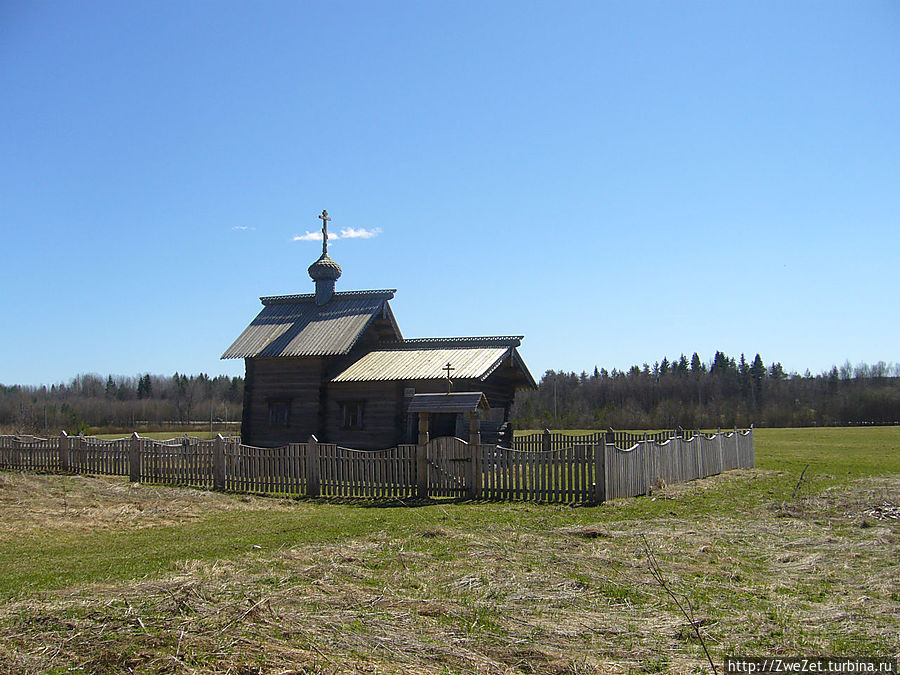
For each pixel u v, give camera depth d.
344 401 30.92
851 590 9.98
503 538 13.13
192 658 6.96
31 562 11.74
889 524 15.14
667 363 140.50
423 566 10.84
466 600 9.09
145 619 7.95
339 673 6.76
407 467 19.98
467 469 19.55
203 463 22.52
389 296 34.50
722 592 9.77
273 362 32.38
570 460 18.45
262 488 21.42
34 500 19.02
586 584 9.98
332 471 20.59
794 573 10.91
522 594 9.37
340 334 32.09
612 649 7.64
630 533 13.83
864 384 116.88
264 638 7.47
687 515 16.38
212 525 15.66
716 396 108.81
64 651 7.15
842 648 7.74
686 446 23.75
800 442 49.59
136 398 128.25
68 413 87.00
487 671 6.98
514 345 30.95
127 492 21.03
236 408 104.06
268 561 11.04
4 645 7.30
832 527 14.88
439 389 29.28
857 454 37.78
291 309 35.53
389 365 30.94
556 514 16.48
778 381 124.88
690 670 7.16
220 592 8.95
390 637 7.67
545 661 7.27
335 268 35.31
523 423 83.12
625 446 30.59
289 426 31.73
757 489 21.58
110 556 12.15
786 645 7.80
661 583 10.02
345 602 8.80
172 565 11.01
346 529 14.38
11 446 27.34
